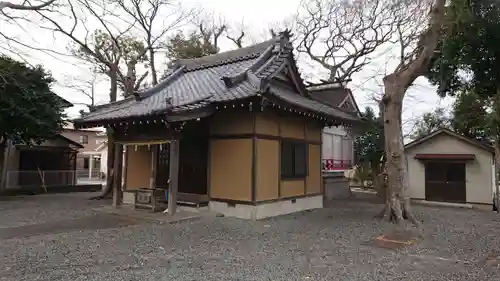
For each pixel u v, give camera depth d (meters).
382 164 16.08
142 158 11.87
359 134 19.02
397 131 8.95
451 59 10.16
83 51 16.78
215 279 4.43
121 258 5.34
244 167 9.36
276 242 6.60
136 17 19.94
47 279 4.34
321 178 12.52
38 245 6.09
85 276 4.48
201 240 6.66
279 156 10.21
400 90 8.96
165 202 10.57
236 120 9.62
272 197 9.84
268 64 10.65
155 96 11.45
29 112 13.84
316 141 12.36
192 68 13.91
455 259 5.55
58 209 10.74
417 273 4.79
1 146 15.79
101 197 13.84
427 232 7.83
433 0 9.64
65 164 21.39
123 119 9.21
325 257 5.58
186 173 10.70
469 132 18.27
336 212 10.91
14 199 13.98
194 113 8.58
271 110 9.93
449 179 13.61
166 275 4.56
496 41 9.09
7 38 8.93
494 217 10.38
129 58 17.30
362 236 7.24
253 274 4.64
